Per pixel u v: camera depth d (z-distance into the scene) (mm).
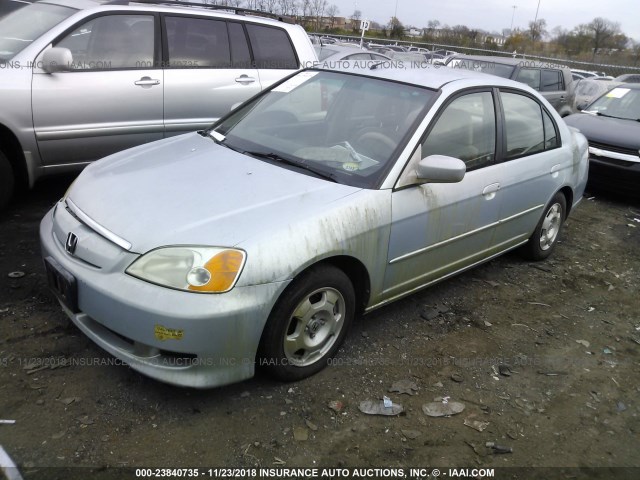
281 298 2775
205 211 2797
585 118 8203
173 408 2770
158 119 5332
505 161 4141
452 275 4031
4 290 3611
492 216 4066
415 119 3502
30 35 4766
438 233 3600
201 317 2504
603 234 6234
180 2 5719
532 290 4590
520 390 3281
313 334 3045
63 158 4859
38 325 3293
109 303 2609
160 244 2611
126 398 2801
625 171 7121
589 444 2916
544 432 2963
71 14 4883
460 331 3818
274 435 2682
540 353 3693
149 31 5277
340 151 3455
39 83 4570
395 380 3199
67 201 3158
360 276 3232
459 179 3260
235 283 2568
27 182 4777
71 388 2828
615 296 4695
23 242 4316
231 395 2902
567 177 4965
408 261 3469
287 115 3910
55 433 2549
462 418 2975
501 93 4234
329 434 2736
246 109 4172
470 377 3324
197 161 3404
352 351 3410
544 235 5023
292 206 2896
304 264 2766
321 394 2996
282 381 3012
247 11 6293
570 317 4238
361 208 3059
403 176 3289
